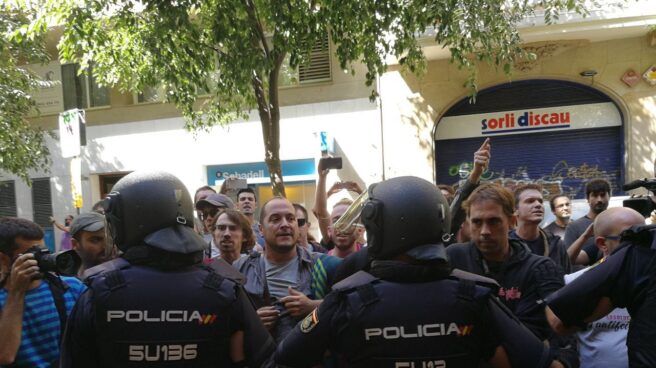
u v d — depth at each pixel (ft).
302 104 34.68
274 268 10.07
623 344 8.86
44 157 35.91
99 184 40.16
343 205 12.46
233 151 36.29
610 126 31.24
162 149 37.70
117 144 38.60
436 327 5.13
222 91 23.04
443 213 5.65
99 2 21.09
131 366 5.43
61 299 8.36
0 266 8.23
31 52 30.78
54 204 40.70
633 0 27.45
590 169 31.73
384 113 33.35
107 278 5.62
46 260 7.30
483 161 9.66
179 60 20.97
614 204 24.17
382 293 5.29
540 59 31.30
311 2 20.76
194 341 5.51
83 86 40.06
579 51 30.76
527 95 32.35
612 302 6.01
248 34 19.35
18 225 8.16
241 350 6.06
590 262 13.12
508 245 8.37
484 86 32.09
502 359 5.44
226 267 6.28
